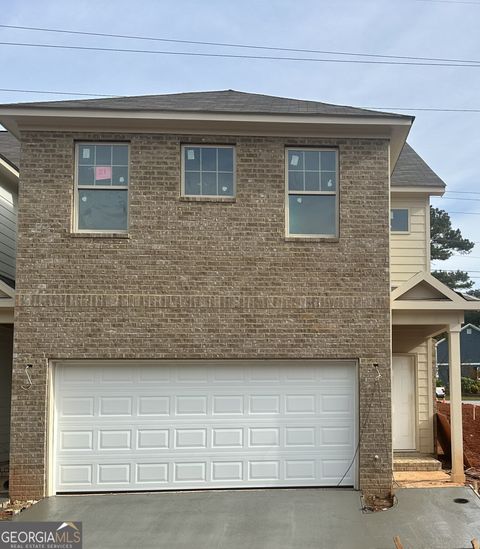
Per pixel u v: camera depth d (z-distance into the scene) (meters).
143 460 10.56
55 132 10.89
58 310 10.55
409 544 8.12
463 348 47.84
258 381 10.80
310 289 10.80
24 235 10.66
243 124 10.87
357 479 10.56
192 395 10.72
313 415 10.77
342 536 8.41
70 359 10.52
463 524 8.83
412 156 17.09
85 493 10.43
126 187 10.95
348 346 10.71
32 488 10.16
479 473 12.68
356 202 10.99
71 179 10.82
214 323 10.67
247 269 10.80
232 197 10.95
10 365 14.07
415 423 14.42
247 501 9.90
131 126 10.91
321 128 10.98
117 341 10.55
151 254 10.73
